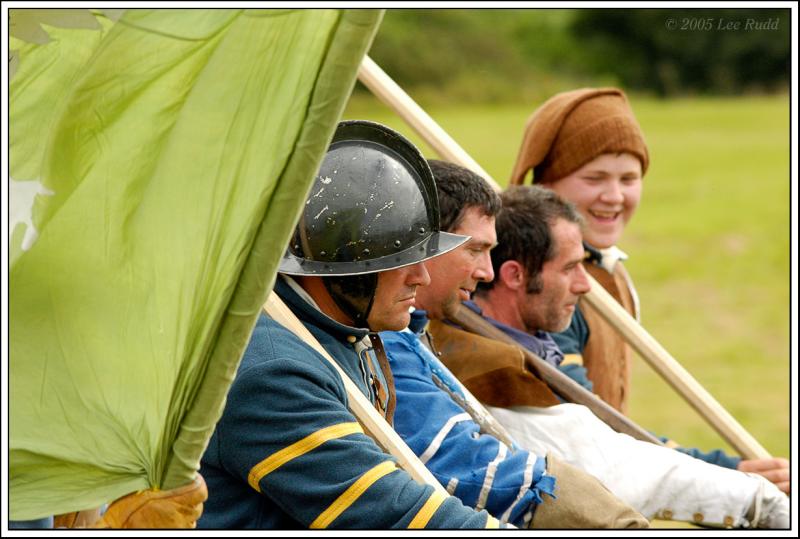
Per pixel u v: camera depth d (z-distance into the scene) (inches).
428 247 259.3
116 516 214.5
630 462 319.6
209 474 245.3
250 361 243.1
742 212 1402.6
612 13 2165.4
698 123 2004.2
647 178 1625.2
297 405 241.4
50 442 217.6
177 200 207.0
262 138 198.7
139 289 213.0
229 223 201.3
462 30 2063.2
